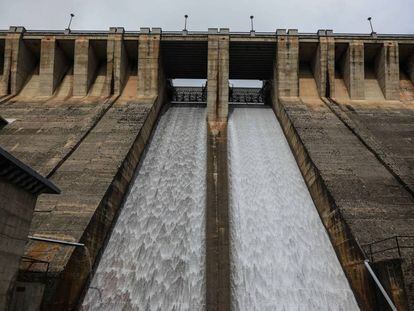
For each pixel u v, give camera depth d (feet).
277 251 63.62
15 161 37.86
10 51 108.68
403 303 43.78
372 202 61.16
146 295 57.47
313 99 107.04
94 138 82.89
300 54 114.32
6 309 40.45
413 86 111.14
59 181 67.26
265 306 56.18
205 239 64.90
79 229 55.47
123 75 110.32
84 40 109.40
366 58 115.34
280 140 96.07
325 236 64.95
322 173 69.21
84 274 55.06
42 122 90.48
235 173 81.66
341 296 55.21
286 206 72.74
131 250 63.52
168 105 120.37
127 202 73.26
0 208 39.09
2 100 102.32
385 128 89.35
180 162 85.46
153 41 108.17
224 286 57.57
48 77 108.06
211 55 105.50
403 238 53.01
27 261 49.11
